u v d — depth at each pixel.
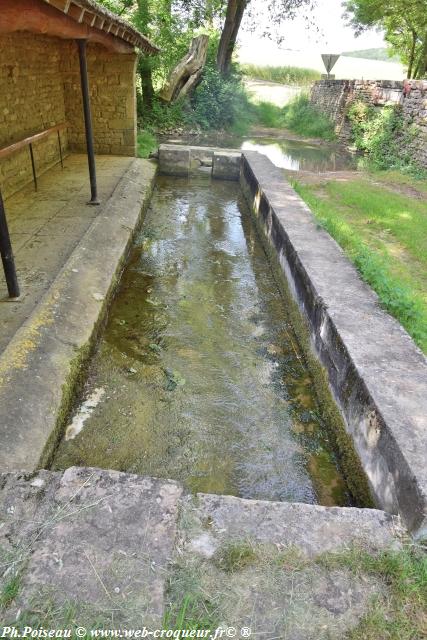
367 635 1.51
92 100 8.66
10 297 3.61
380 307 3.40
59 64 8.28
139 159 9.09
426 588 1.67
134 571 1.62
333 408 3.07
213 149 9.51
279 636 1.49
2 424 2.45
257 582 1.64
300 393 3.48
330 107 16.62
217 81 15.55
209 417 3.15
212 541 1.77
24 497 1.89
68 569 1.61
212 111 15.55
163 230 6.50
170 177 9.32
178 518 1.84
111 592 1.55
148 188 7.64
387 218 6.48
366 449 2.49
